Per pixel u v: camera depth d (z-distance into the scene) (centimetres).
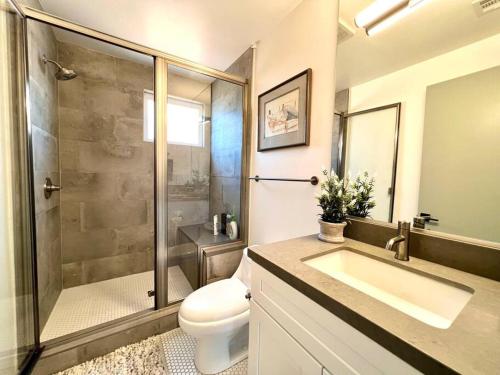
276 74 162
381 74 101
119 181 219
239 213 208
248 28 166
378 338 47
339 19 116
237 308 125
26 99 117
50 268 165
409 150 92
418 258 87
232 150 215
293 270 74
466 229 76
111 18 155
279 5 142
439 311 69
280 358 77
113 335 139
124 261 226
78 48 193
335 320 57
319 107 128
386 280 84
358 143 111
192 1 139
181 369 128
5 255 101
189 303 126
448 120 81
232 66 218
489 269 70
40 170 143
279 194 162
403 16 94
